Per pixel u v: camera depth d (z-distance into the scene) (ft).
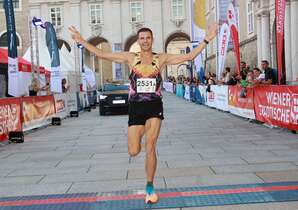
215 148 28.89
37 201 17.75
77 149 31.32
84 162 25.90
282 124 34.86
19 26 157.38
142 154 27.73
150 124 16.22
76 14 195.62
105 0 195.00
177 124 45.60
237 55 51.21
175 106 77.82
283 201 16.30
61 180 21.29
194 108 70.64
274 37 72.79
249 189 18.06
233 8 50.62
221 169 22.13
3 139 34.78
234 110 52.24
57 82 65.26
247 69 56.18
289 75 64.13
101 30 195.72
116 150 29.99
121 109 67.21
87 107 78.07
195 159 25.17
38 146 33.83
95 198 17.80
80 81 87.35
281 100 34.78
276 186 18.34
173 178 20.62
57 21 197.26
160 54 16.70
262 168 21.94
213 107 67.56
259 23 77.77
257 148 28.04
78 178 21.56
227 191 17.93
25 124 42.22
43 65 74.43
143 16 195.31
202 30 78.84
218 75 66.49
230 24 51.06
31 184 20.75
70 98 65.05
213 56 132.67
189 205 16.34
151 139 16.20
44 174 22.93
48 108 50.98
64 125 51.01
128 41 200.95
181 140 33.45
